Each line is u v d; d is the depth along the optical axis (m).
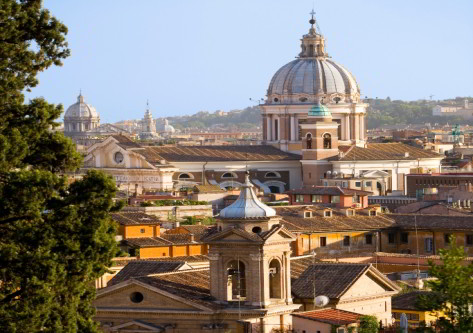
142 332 194.12
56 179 166.38
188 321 193.88
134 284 195.88
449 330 170.75
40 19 174.38
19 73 172.12
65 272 162.88
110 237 167.88
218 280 195.62
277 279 196.75
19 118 171.12
